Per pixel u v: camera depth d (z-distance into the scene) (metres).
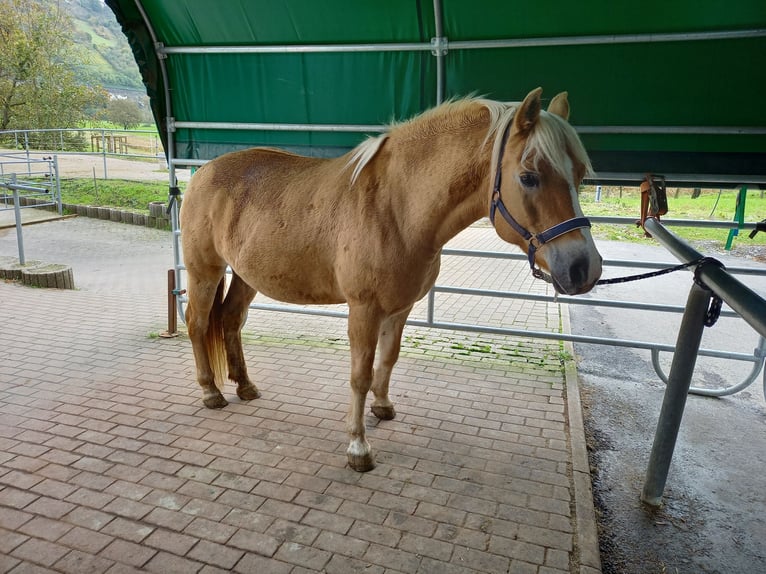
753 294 1.78
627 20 3.40
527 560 2.16
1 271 6.71
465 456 2.93
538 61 3.69
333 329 5.20
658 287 7.36
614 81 3.60
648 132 3.62
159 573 2.05
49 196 13.11
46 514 2.37
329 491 2.59
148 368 4.06
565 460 2.90
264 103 4.35
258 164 3.09
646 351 5.01
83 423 3.18
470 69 3.82
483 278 7.73
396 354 3.15
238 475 2.70
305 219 2.76
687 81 3.47
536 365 4.31
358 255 2.55
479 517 2.42
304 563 2.12
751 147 3.50
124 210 12.38
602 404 3.79
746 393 4.09
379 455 2.92
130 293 6.56
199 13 4.14
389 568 2.10
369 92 4.09
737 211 3.70
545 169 2.06
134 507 2.43
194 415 3.32
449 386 3.85
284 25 4.03
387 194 2.55
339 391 3.72
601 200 15.12
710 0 3.22
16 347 4.45
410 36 3.85
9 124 25.08
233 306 3.47
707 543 2.39
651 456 2.60
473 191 2.41
